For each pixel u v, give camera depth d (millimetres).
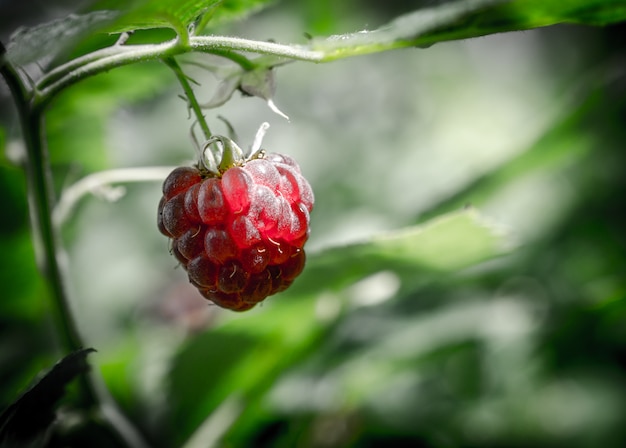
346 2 478
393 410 280
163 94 433
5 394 254
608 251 393
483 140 493
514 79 602
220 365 250
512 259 339
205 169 200
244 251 195
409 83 549
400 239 223
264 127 202
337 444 271
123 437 229
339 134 490
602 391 320
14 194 245
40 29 179
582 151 322
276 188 197
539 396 313
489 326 296
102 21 173
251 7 218
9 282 253
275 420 262
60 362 193
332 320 253
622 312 301
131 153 415
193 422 253
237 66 200
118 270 378
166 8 180
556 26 615
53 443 222
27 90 203
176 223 197
